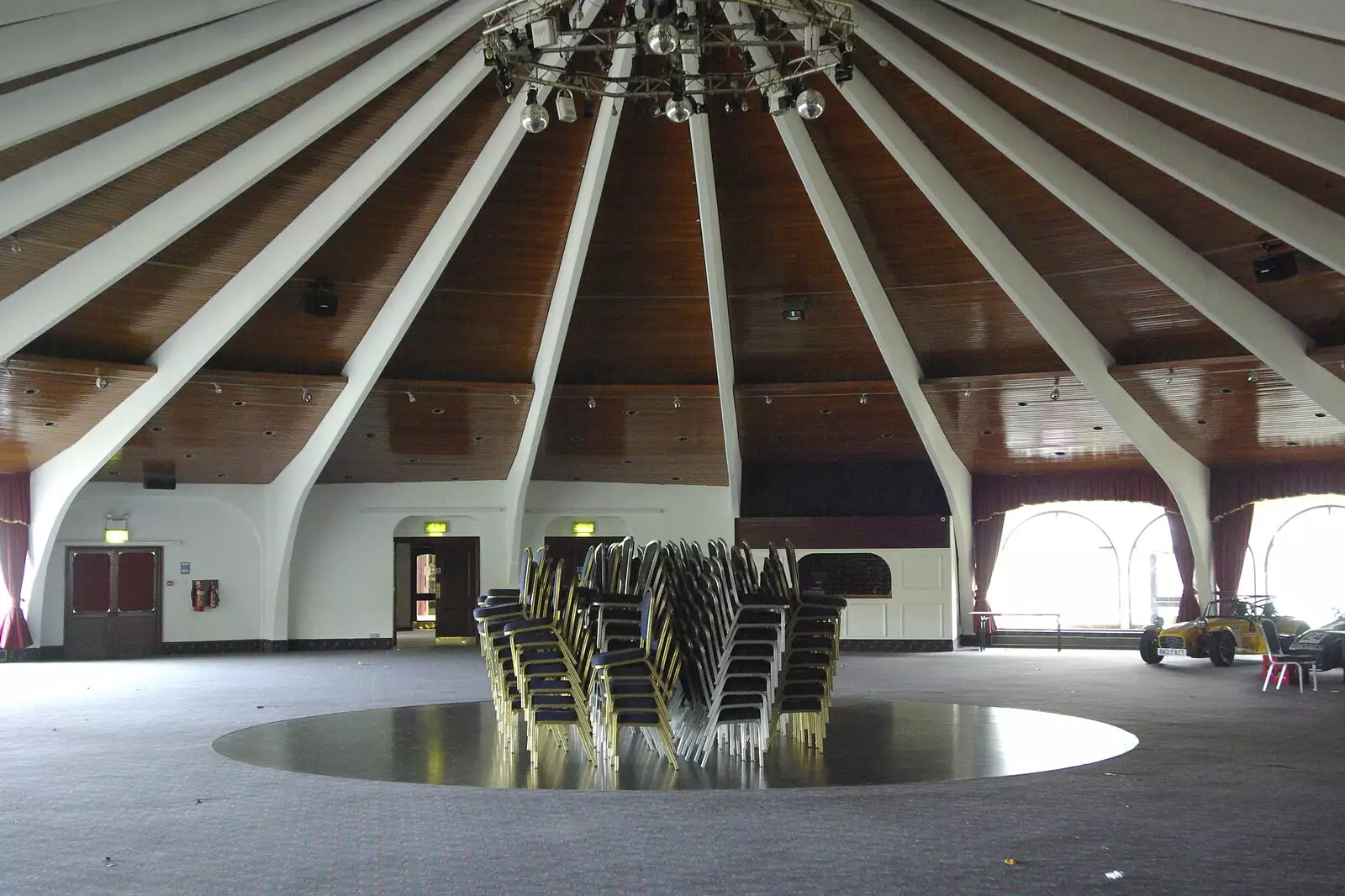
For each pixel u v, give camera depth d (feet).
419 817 24.81
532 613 33.50
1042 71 38.32
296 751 34.17
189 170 43.70
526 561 34.81
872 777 29.40
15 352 51.37
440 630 84.28
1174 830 23.02
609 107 45.75
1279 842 21.97
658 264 58.13
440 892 18.93
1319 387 52.80
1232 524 74.59
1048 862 20.54
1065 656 73.00
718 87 43.57
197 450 70.49
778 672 32.35
